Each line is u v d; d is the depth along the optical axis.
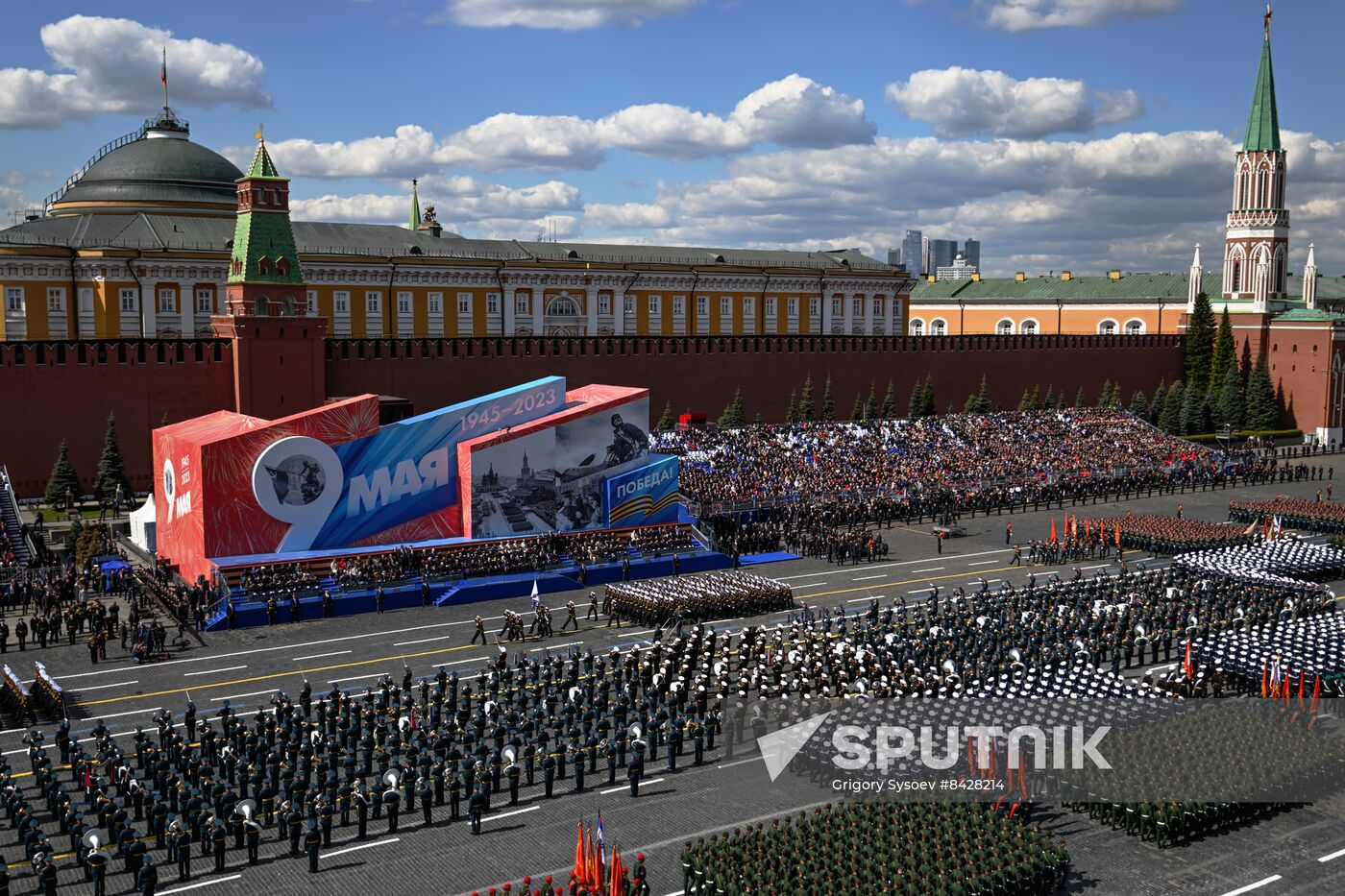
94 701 45.56
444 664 50.47
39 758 35.78
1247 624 53.50
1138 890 31.14
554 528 70.00
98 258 95.06
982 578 67.00
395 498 66.00
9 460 75.81
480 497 67.31
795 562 71.69
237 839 33.94
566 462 70.12
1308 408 135.75
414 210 149.88
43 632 52.69
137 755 37.31
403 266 107.88
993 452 99.38
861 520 82.50
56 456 77.19
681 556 68.62
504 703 44.19
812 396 110.56
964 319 179.25
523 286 115.25
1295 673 44.75
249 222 80.12
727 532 75.56
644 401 72.69
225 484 60.56
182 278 98.88
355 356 87.06
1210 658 47.31
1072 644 48.97
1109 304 162.50
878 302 141.88
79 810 35.22
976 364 122.38
